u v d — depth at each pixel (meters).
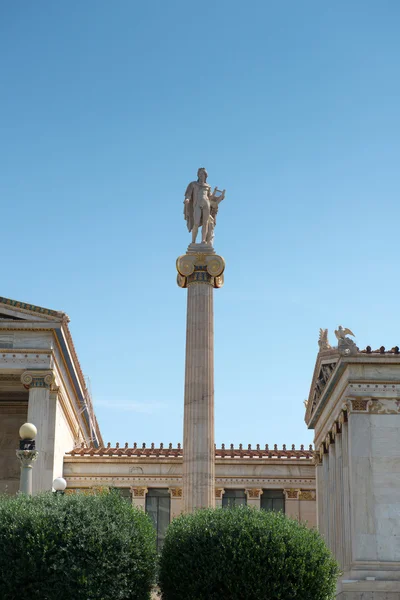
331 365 52.72
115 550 36.53
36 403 52.44
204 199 53.12
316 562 38.09
